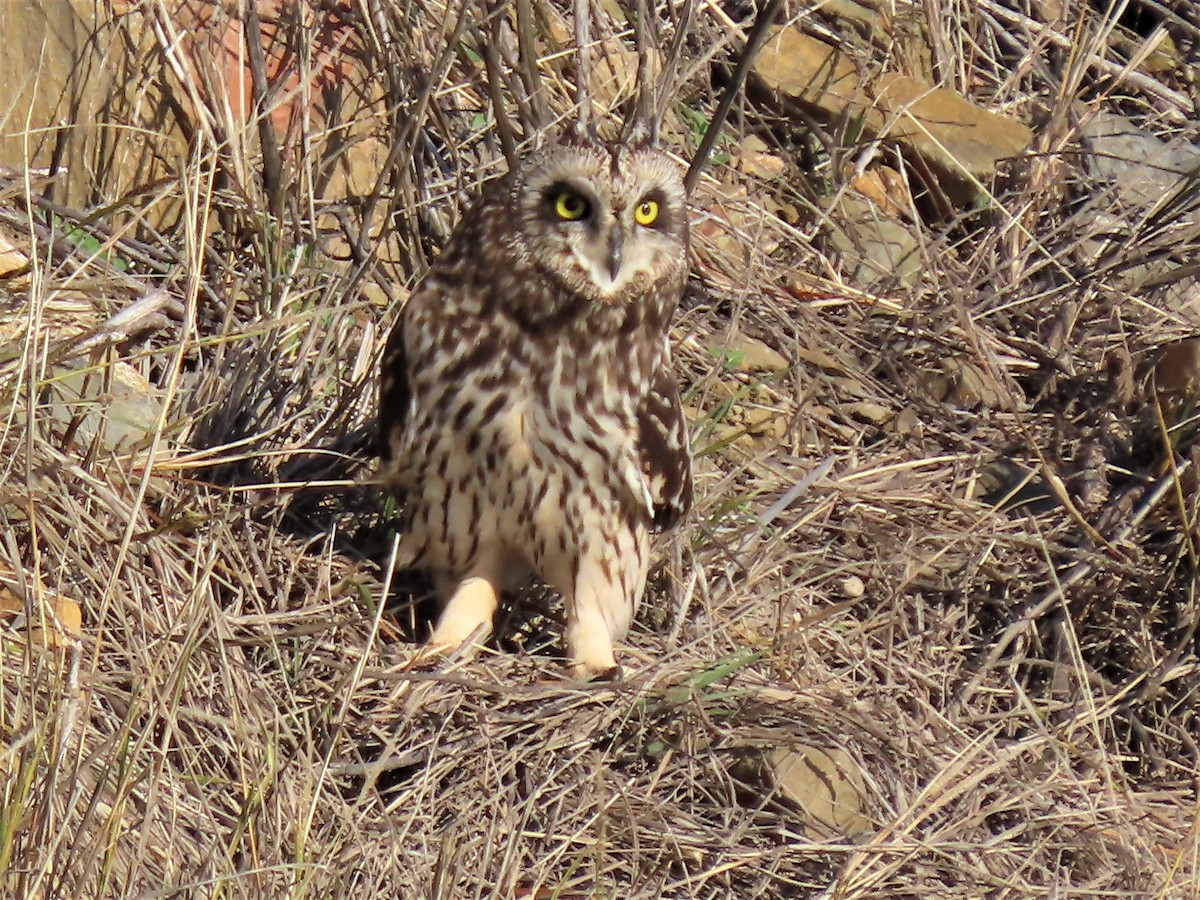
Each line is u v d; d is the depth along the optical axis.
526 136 11.83
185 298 10.04
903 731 9.27
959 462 11.66
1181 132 14.82
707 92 13.66
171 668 8.18
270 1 11.62
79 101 11.05
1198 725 10.14
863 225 13.43
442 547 9.38
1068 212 14.18
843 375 12.24
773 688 9.21
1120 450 11.66
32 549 8.30
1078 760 9.59
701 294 12.30
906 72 14.77
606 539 9.20
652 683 8.87
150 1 10.76
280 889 6.98
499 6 11.25
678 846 8.21
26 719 7.29
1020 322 13.09
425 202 11.60
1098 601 10.52
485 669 9.09
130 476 9.13
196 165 9.68
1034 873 8.67
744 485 10.93
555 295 8.70
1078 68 14.41
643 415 9.08
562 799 8.27
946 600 10.64
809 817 8.61
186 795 7.62
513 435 8.88
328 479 10.09
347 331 10.70
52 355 9.09
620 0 13.18
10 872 6.50
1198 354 11.67
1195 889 8.52
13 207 10.55
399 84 11.77
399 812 8.10
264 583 9.16
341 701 8.39
